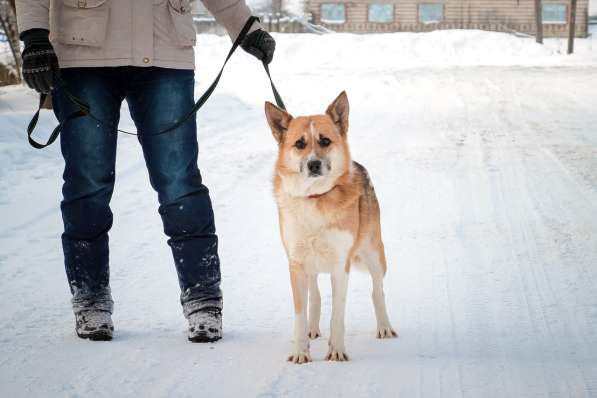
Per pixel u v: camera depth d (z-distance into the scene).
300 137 3.95
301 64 26.70
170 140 3.99
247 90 17.11
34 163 8.96
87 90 3.87
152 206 7.33
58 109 3.96
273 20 37.91
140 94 3.97
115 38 3.83
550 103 14.44
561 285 4.98
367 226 4.17
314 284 4.27
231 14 4.29
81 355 3.71
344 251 3.87
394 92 16.77
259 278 5.26
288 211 3.89
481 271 5.33
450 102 14.94
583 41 36.28
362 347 3.97
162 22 3.92
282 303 4.72
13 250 5.85
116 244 6.12
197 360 3.67
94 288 4.00
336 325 3.81
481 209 7.07
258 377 3.45
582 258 5.57
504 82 18.38
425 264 5.52
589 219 6.61
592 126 11.62
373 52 28.94
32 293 4.85
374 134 11.27
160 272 5.41
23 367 3.54
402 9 40.16
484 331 4.17
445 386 3.33
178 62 3.97
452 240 6.11
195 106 4.06
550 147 10.00
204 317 3.96
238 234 6.45
